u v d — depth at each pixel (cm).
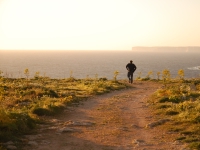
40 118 1285
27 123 1111
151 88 2834
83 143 937
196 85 3052
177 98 1820
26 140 937
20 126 1052
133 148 888
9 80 3103
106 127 1173
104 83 2962
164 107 1594
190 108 1454
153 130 1125
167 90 2203
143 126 1200
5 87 2239
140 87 2927
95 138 1001
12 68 13075
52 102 1667
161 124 1211
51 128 1115
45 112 1392
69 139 979
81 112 1509
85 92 2311
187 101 1650
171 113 1416
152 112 1500
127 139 999
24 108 1452
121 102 1884
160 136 1032
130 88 2816
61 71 11906
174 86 2762
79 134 1048
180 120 1234
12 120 1039
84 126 1178
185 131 1055
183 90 2191
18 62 18362
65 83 3119
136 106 1723
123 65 16838
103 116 1412
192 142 905
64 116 1392
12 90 2141
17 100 1733
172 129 1106
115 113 1487
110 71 12325
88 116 1406
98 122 1270
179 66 15988
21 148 852
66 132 1068
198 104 1506
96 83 2883
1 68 12875
